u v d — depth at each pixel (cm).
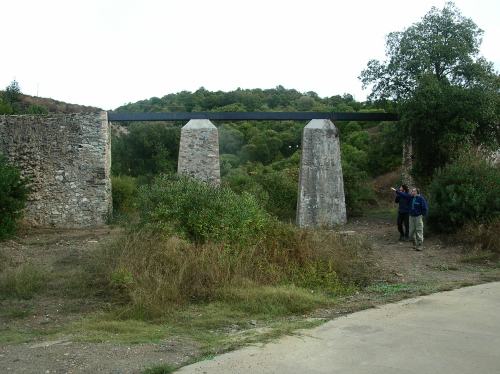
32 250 1171
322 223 1719
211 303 720
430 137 1770
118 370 452
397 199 1386
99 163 1759
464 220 1280
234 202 973
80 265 927
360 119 1859
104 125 1767
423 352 496
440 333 560
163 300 695
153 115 1812
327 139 1805
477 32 1795
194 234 915
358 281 881
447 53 1717
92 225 1738
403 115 1717
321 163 1792
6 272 851
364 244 1147
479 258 1076
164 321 642
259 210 1016
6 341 549
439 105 1675
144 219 954
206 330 604
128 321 634
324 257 926
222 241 873
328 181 1791
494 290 786
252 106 4228
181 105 4409
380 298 757
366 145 3088
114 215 1823
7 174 1288
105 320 640
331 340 541
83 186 1747
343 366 461
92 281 810
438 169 1555
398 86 1831
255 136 3647
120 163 3369
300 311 692
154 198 980
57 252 1130
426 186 1691
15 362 473
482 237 1177
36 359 482
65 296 761
